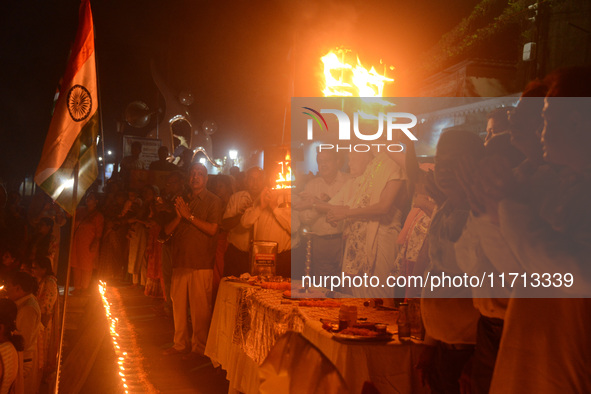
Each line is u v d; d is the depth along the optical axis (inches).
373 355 106.3
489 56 357.1
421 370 105.1
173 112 821.9
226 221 240.5
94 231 417.4
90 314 331.6
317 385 46.5
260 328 158.7
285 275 224.5
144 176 490.0
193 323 236.8
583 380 68.4
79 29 162.7
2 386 133.9
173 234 242.1
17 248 186.7
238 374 175.8
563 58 325.7
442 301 99.3
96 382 199.0
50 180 157.2
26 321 160.4
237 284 197.8
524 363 71.4
